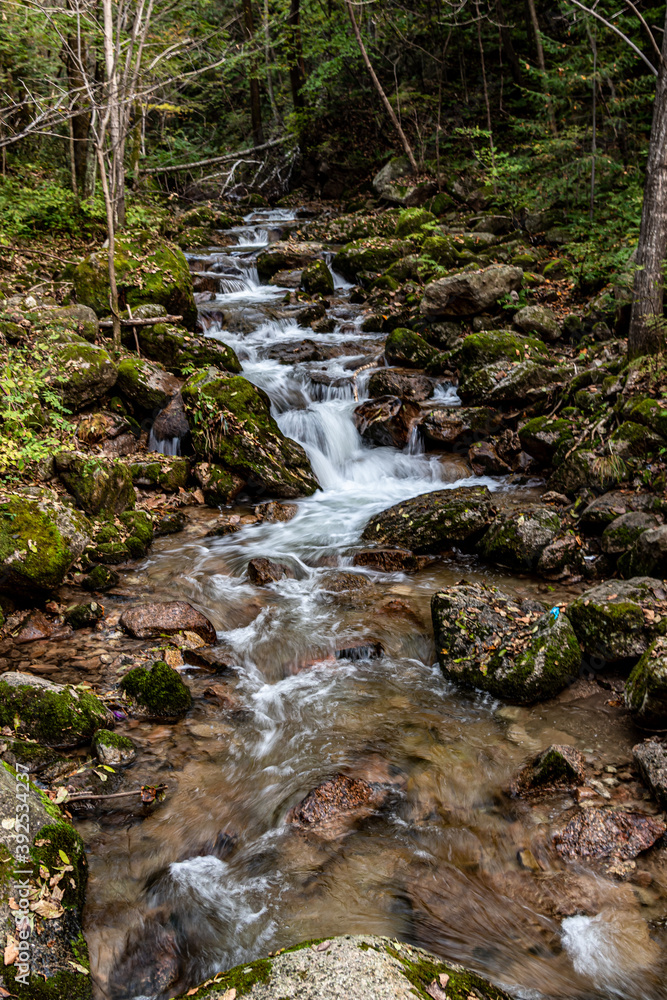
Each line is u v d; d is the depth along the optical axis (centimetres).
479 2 1895
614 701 454
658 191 706
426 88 2150
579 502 673
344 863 346
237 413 780
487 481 791
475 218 1555
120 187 1081
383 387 929
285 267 1445
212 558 642
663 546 530
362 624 544
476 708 458
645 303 735
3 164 1407
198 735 430
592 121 1373
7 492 559
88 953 290
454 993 260
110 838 354
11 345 763
